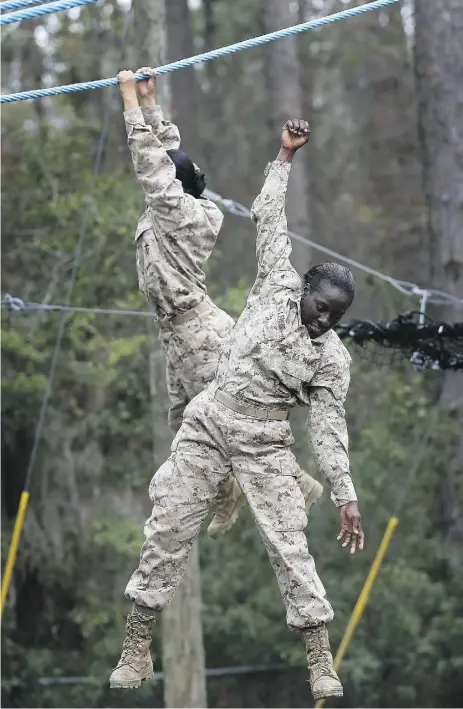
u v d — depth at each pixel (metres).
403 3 64.69
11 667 51.81
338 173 66.12
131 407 52.47
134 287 50.41
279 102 54.53
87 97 54.06
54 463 50.81
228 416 13.64
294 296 13.71
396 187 65.31
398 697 51.31
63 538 51.28
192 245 15.15
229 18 62.78
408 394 50.72
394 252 63.44
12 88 55.25
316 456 13.77
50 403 50.47
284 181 14.18
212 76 66.75
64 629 52.91
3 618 51.41
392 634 50.41
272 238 14.04
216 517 16.39
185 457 13.73
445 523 50.69
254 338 13.62
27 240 51.16
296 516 13.68
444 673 50.66
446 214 45.50
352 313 53.88
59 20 56.16
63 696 52.12
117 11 55.25
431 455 50.06
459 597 49.94
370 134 66.38
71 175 51.75
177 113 62.03
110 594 51.62
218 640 53.03
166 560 13.66
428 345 23.58
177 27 60.84
